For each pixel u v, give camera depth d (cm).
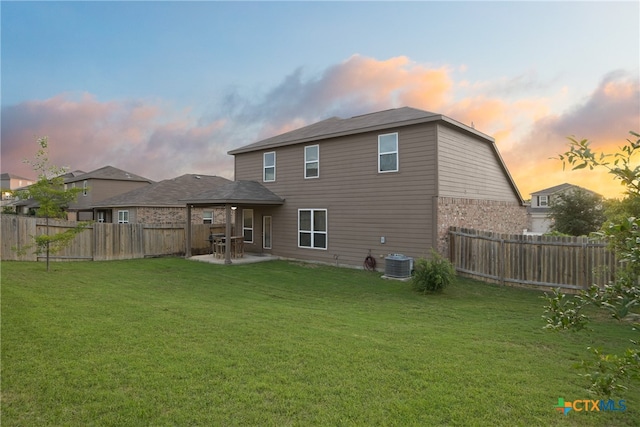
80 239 1538
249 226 1884
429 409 339
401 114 1481
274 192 1742
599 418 332
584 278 962
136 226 1723
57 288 844
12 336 495
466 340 558
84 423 306
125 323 576
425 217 1254
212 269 1355
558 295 254
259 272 1303
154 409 328
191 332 544
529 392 378
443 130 1277
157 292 892
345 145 1474
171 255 1842
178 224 1880
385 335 573
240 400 347
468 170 1441
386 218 1352
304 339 529
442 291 997
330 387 378
